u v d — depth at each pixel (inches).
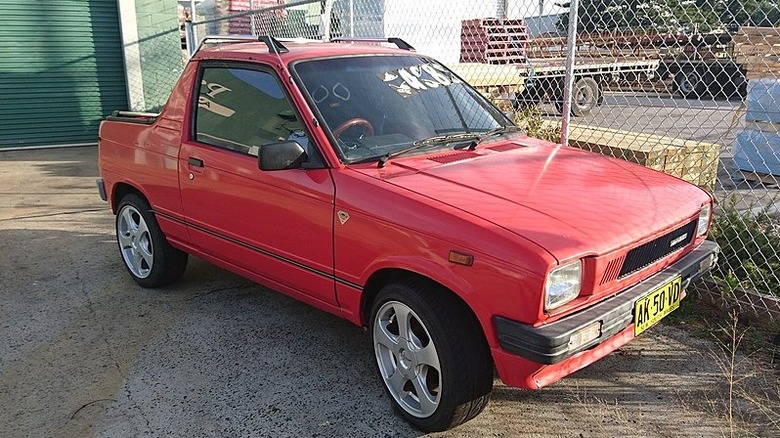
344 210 123.6
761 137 287.7
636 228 111.5
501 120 165.2
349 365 146.9
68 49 468.1
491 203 113.0
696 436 119.9
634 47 327.0
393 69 156.7
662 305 118.8
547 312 99.7
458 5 466.0
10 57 450.0
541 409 129.1
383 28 432.1
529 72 380.5
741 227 179.6
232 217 151.9
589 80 392.8
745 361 144.6
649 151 204.8
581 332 101.4
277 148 126.6
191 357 151.8
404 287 115.9
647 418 125.6
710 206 138.3
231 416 128.0
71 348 157.5
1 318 175.3
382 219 116.9
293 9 446.3
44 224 265.4
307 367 146.3
